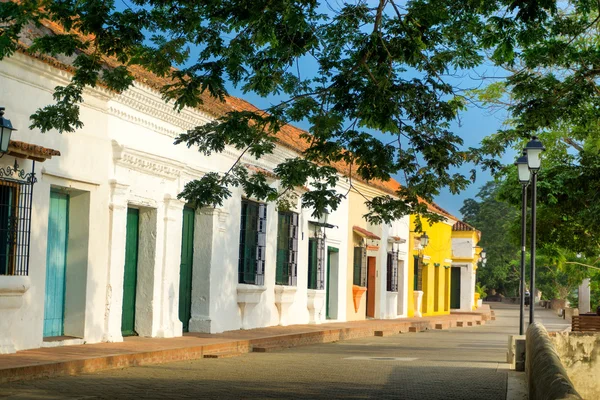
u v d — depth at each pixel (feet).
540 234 92.99
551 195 83.20
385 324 104.12
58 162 50.72
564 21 46.16
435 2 38.40
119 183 56.29
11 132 44.37
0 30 34.86
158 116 61.46
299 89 42.32
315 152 44.86
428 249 150.71
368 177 45.39
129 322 61.72
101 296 55.77
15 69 46.52
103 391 38.29
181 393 38.88
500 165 45.19
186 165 65.16
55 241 53.36
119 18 37.32
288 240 87.66
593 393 48.57
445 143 43.52
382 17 38.27
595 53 47.75
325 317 101.86
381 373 51.42
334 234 102.63
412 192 45.42
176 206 64.18
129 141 58.39
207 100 74.13
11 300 46.19
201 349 58.13
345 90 39.29
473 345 83.20
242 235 77.41
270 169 83.05
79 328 54.03
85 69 38.96
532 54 46.98
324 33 40.91
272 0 35.53
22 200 47.21
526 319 167.43
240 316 76.84
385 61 38.96
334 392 41.47
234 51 38.01
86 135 53.57
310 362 57.77
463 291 188.85
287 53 39.19
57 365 42.91
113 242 56.44
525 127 46.78
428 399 39.96
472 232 189.16
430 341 88.69
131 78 39.65
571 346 49.03
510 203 92.07
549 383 18.72
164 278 63.00
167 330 63.10
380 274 120.26
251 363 55.67
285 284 87.15
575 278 121.49
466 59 41.19
